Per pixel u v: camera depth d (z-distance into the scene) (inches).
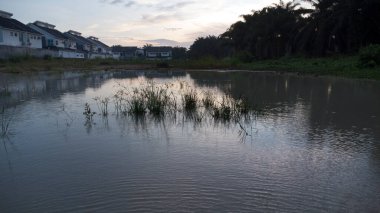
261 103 493.4
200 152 263.3
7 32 1780.3
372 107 458.6
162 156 253.8
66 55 2568.9
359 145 281.4
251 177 214.2
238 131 328.2
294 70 1270.9
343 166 233.8
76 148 274.4
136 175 216.8
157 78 1015.6
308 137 306.2
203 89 677.9
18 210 173.3
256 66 1594.5
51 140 298.2
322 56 1568.7
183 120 376.2
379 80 842.2
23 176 217.0
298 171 224.7
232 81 882.8
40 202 181.5
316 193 192.5
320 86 732.7
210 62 1720.0
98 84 794.2
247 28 2193.7
